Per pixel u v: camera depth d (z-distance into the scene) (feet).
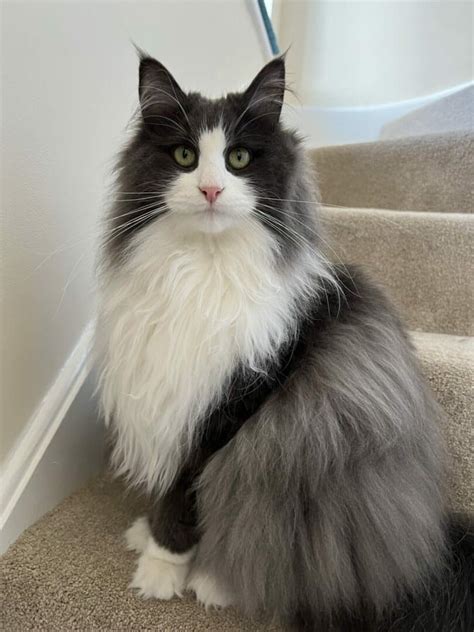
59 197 3.34
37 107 3.03
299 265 2.78
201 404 2.59
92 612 2.58
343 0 8.46
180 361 2.57
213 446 2.68
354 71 8.72
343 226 4.30
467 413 3.01
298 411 2.56
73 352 3.62
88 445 3.73
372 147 5.65
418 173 5.37
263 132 2.77
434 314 4.13
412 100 8.43
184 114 2.70
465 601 2.49
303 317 2.77
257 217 2.64
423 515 2.61
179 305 2.58
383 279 4.25
